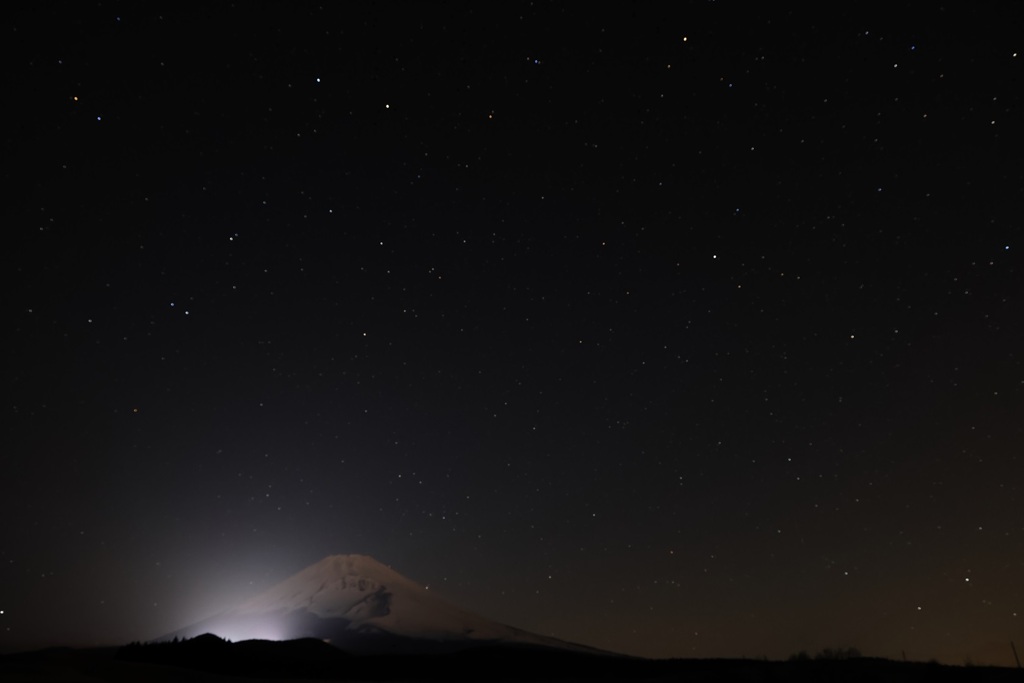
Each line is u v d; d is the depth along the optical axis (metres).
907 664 28.42
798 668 28.03
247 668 38.91
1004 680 24.39
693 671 36.19
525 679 35.88
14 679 19.73
